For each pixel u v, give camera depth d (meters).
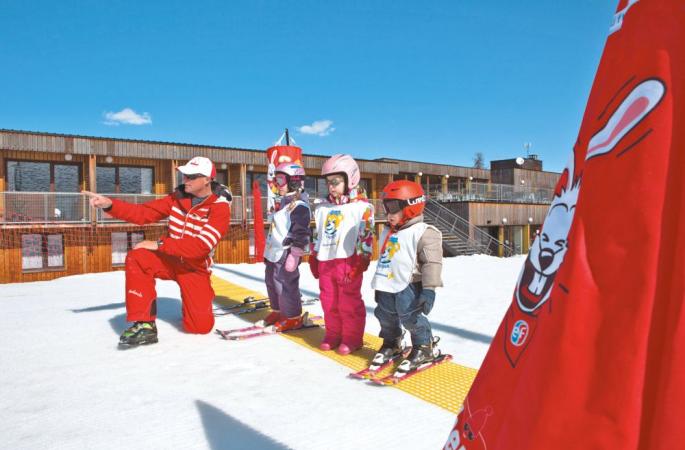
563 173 0.85
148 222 4.74
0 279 15.66
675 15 0.66
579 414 0.67
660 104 0.64
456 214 27.88
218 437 2.43
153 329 4.34
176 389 3.16
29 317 5.57
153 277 4.42
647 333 0.62
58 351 4.11
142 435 2.46
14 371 3.56
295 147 4.96
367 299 7.02
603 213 0.69
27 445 2.36
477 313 5.94
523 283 0.89
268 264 4.96
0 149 15.64
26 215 16.16
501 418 0.84
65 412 2.78
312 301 6.65
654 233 0.63
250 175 21.64
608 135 0.71
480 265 13.64
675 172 0.62
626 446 0.63
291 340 4.47
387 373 3.47
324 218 4.16
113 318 5.49
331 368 3.62
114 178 18.47
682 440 0.58
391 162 27.00
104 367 3.66
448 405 2.85
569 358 0.68
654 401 0.62
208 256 4.68
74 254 16.97
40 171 17.12
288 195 4.76
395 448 2.29
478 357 3.93
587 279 0.69
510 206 29.84
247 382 3.30
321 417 2.68
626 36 0.72
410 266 3.37
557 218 0.83
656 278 0.62
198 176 4.38
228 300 6.78
